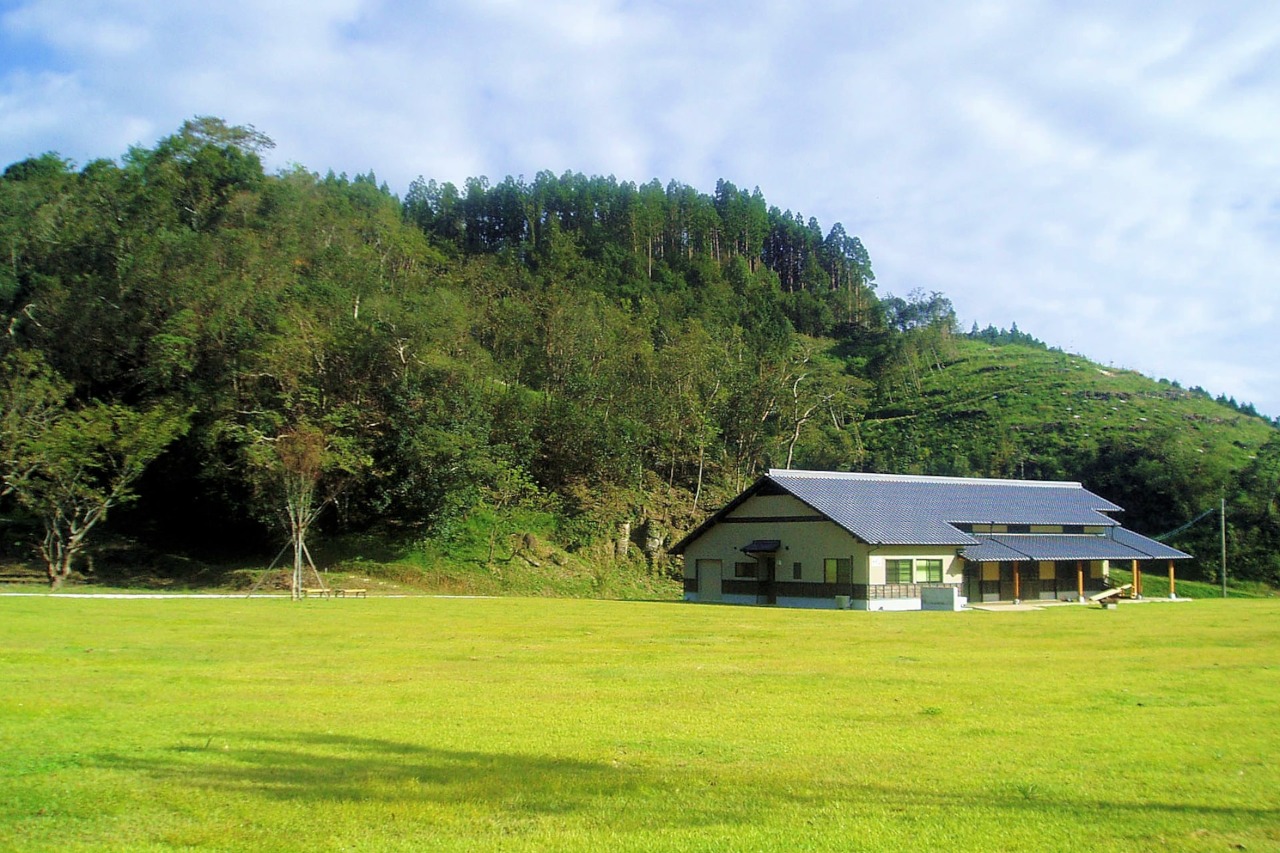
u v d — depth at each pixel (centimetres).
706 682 1420
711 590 4459
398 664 1628
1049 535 4538
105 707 1134
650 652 1872
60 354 4953
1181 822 700
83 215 5638
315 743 950
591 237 11319
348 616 2794
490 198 12044
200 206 5991
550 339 6272
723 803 745
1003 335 13700
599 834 667
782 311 11350
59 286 5109
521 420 5522
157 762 859
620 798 757
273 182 6406
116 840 648
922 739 991
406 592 4441
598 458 5631
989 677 1488
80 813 705
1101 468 6844
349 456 4372
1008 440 7631
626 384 6288
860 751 932
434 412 4859
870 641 2147
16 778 795
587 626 2559
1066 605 4081
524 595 4703
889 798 762
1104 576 4712
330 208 6788
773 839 657
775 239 14162
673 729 1041
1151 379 9906
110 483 4253
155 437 4062
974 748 947
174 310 4884
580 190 12231
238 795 757
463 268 7038
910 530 3888
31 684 1294
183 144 6191
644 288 9581
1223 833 674
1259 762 888
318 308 5053
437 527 4878
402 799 750
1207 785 804
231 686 1330
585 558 5234
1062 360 10675
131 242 5241
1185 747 952
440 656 1766
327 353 4900
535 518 5362
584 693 1301
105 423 3959
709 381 6538
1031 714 1145
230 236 5300
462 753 913
